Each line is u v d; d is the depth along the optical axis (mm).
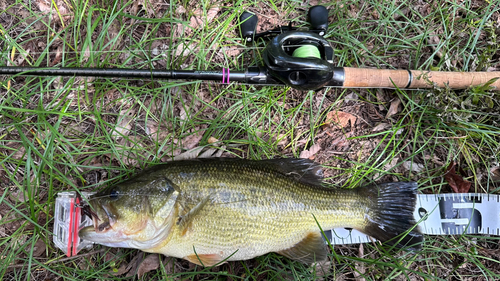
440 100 521
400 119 558
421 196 538
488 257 532
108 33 537
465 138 542
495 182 548
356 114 562
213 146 530
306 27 562
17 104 521
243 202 442
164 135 532
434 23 568
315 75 449
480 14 565
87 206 440
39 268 500
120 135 507
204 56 531
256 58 548
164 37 528
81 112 497
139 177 444
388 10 562
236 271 519
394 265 498
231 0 555
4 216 497
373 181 550
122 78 487
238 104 541
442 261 535
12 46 517
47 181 508
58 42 537
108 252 507
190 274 507
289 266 514
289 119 554
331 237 529
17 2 516
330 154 553
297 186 463
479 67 541
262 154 540
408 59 564
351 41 551
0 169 511
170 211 432
